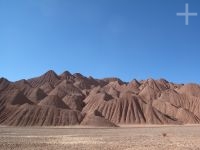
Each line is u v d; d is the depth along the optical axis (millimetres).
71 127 137250
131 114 183125
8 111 157875
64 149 45719
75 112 157250
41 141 58938
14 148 47188
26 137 69688
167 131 97875
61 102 187875
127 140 61031
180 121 184750
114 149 45375
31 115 151625
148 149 45219
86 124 149000
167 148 46312
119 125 168500
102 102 195500
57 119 150875
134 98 193750
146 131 100000
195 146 48781
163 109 199625
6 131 97625
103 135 78750
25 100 182500
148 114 183000
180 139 62562
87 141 59250
